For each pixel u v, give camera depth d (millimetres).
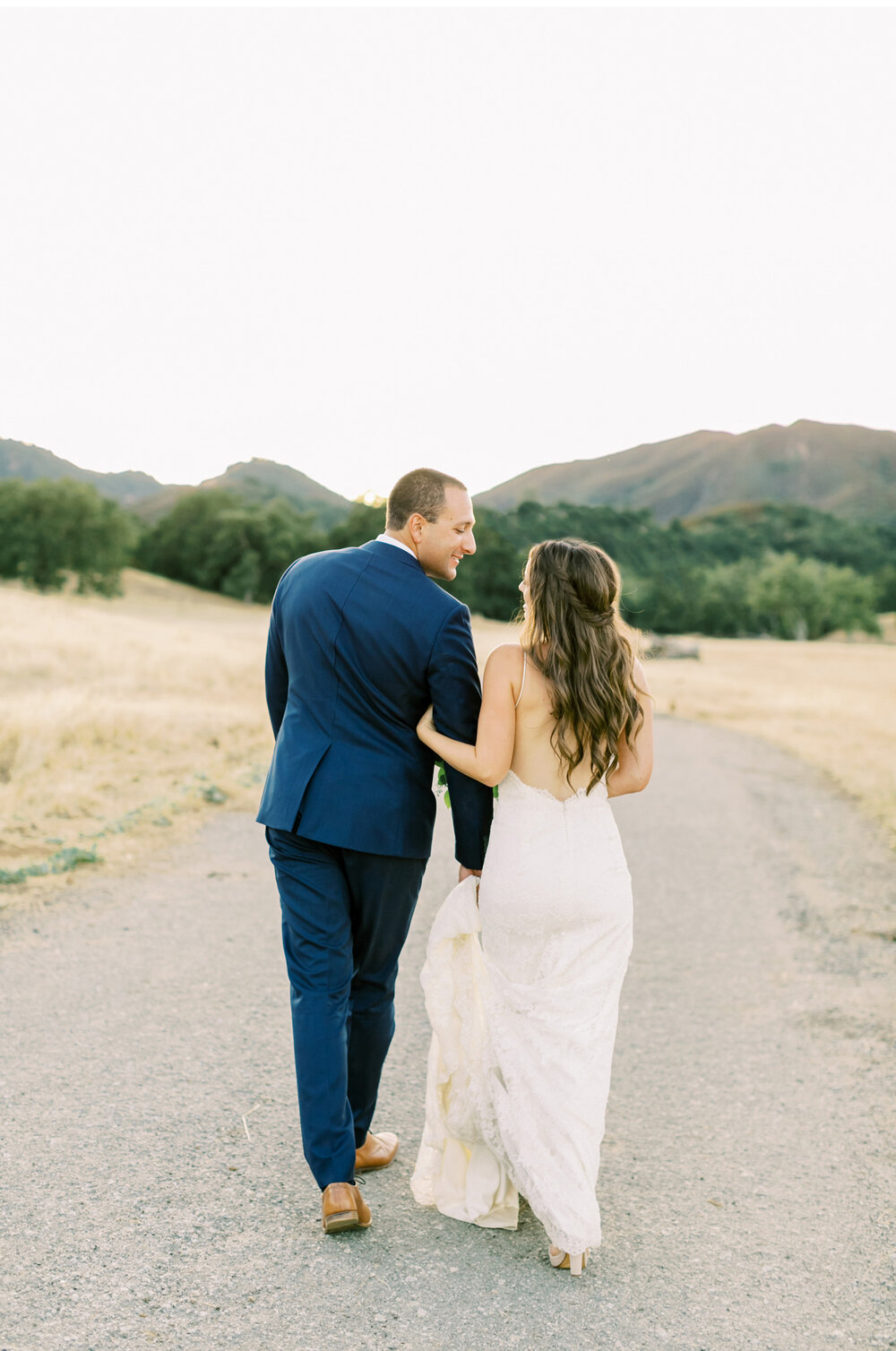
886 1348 2330
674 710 23484
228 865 6562
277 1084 3498
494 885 2717
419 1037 4176
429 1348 2205
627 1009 4586
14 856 6191
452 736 2740
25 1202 2654
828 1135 3436
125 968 4535
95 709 11977
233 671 20312
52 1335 2143
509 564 94812
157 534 123688
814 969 5230
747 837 8852
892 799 10719
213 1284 2381
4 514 87688
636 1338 2303
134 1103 3275
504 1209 2793
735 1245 2746
